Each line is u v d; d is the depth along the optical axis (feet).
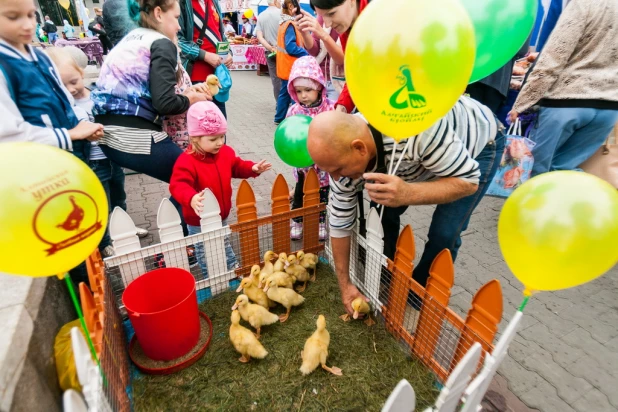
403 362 7.23
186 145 10.46
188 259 9.30
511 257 4.80
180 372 7.00
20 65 6.57
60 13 69.56
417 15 4.09
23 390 4.14
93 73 18.04
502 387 7.39
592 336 8.76
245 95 34.68
